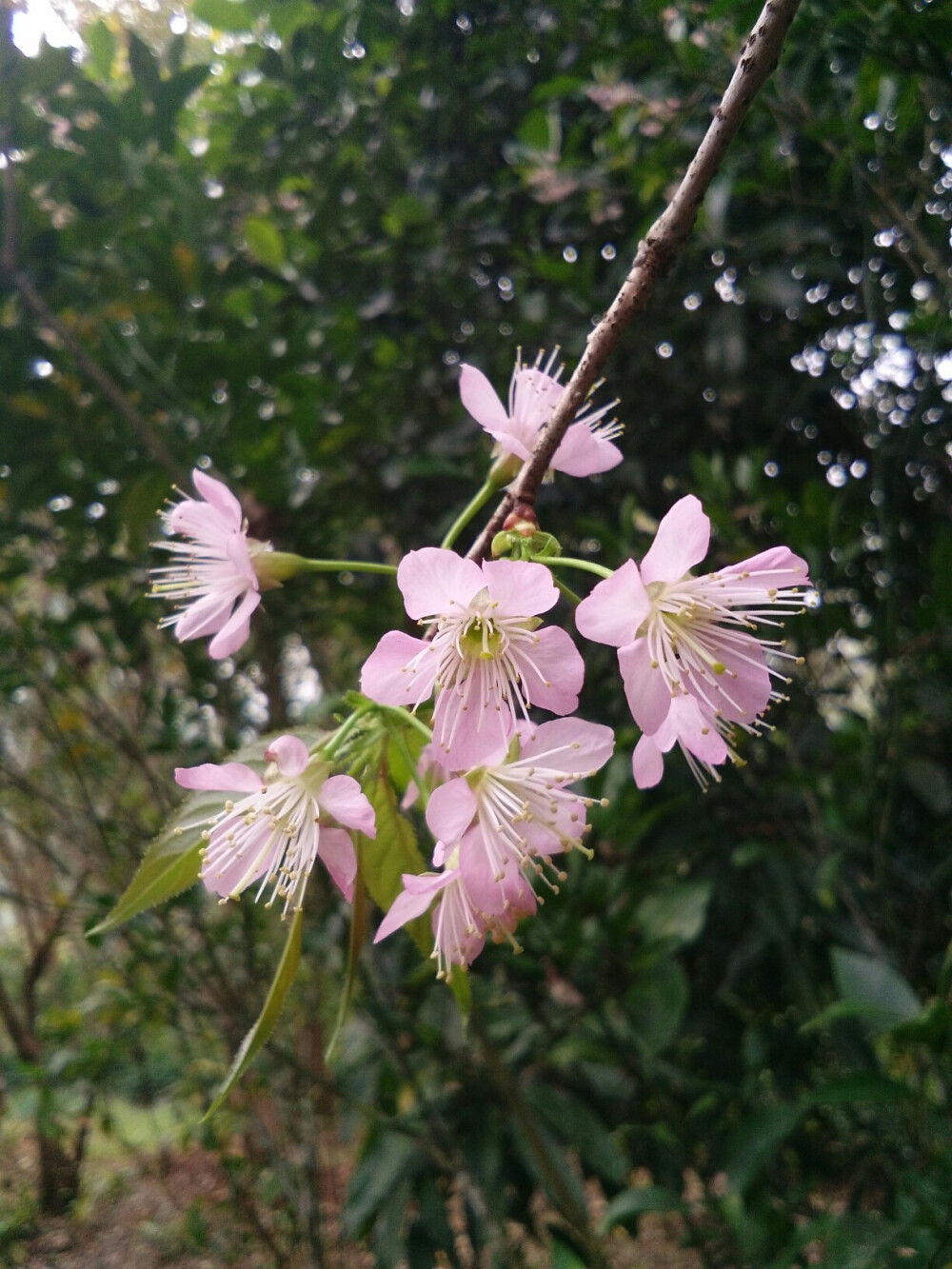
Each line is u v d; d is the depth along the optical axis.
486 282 0.37
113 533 0.34
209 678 0.35
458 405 0.36
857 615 0.34
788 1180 0.32
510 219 0.36
